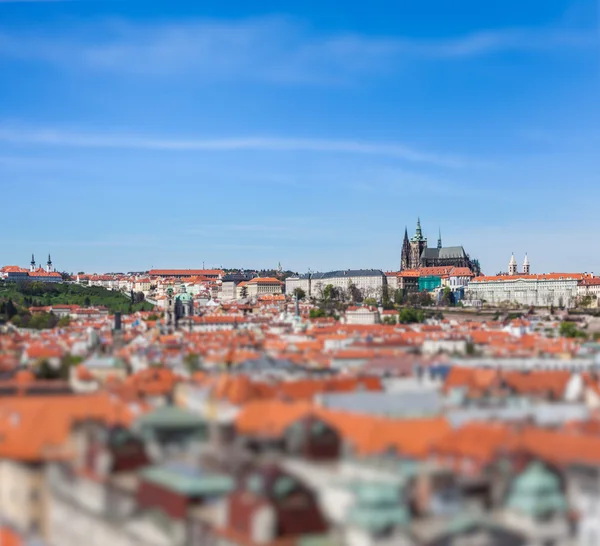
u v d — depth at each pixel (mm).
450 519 169125
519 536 164250
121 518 183750
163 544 174250
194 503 174875
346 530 162750
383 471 194750
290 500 164750
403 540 159375
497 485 179750
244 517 163125
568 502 178375
